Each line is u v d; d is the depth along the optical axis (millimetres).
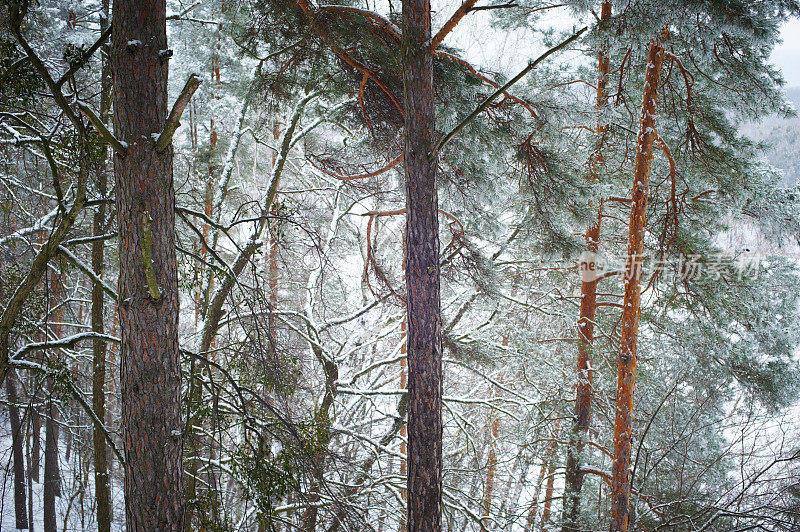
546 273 13977
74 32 11938
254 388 8766
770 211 10359
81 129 5699
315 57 8273
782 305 13492
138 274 5500
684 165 10414
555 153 9258
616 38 7641
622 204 11805
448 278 11336
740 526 9180
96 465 10633
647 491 11625
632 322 9305
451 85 8008
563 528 11281
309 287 14422
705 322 11781
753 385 12797
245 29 8523
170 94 13680
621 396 9336
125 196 5473
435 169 6766
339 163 11016
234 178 16984
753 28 6719
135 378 5539
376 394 12812
